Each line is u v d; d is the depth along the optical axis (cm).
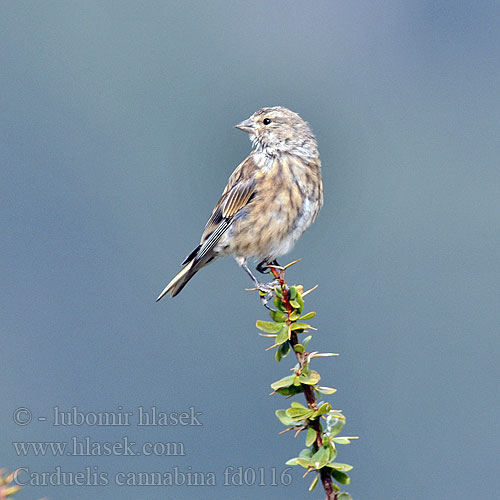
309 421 686
